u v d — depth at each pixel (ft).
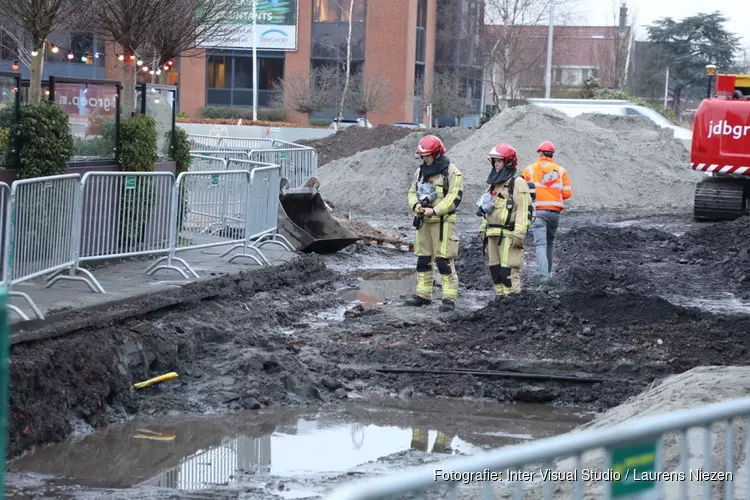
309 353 36.81
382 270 60.49
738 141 82.99
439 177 43.14
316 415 31.50
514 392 33.88
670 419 11.58
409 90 189.06
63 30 58.34
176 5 60.85
